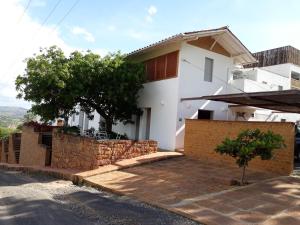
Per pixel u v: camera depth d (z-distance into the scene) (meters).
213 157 14.57
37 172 16.30
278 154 11.91
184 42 18.38
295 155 17.64
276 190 9.56
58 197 9.80
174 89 18.30
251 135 10.41
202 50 19.25
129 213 7.88
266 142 9.83
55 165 17.80
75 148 15.86
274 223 6.94
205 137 15.08
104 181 11.81
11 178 14.56
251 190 9.60
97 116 26.48
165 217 7.59
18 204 8.66
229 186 10.21
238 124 13.59
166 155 15.36
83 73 16.84
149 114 20.72
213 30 18.30
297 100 13.16
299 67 32.16
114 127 24.08
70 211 8.01
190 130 15.96
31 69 16.34
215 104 19.58
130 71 18.16
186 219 7.46
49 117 17.84
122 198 9.71
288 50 32.09
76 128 18.12
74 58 17.23
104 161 14.21
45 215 7.54
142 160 14.48
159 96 19.45
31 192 10.53
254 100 13.86
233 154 10.34
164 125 18.77
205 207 8.16
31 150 21.91
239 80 20.86
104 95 17.84
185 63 18.39
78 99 17.91
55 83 15.94
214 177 11.41
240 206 8.14
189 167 13.41
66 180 13.70
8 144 29.34
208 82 19.44
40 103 17.38
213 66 19.80
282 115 24.91
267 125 12.38
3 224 6.80
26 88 16.55
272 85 23.48
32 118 38.94
